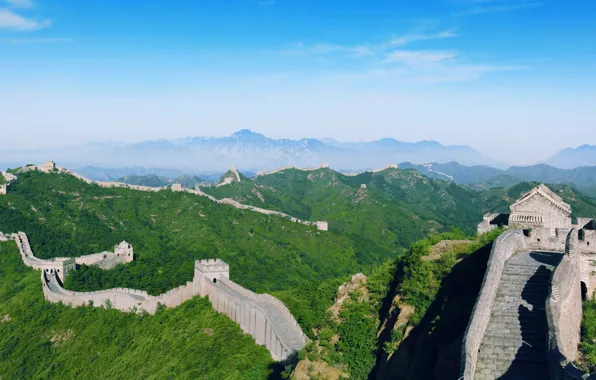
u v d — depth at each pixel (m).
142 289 121.50
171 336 92.00
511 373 30.41
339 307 63.47
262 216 198.12
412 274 52.28
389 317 52.50
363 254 188.38
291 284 141.25
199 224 182.00
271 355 73.00
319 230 195.62
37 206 172.00
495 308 35.34
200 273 99.50
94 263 136.75
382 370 46.66
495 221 66.12
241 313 83.94
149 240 167.00
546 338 31.62
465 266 49.22
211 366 77.62
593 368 34.34
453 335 42.06
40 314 112.94
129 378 87.56
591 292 41.94
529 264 40.22
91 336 103.38
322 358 54.72
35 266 128.38
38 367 101.38
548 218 60.38
